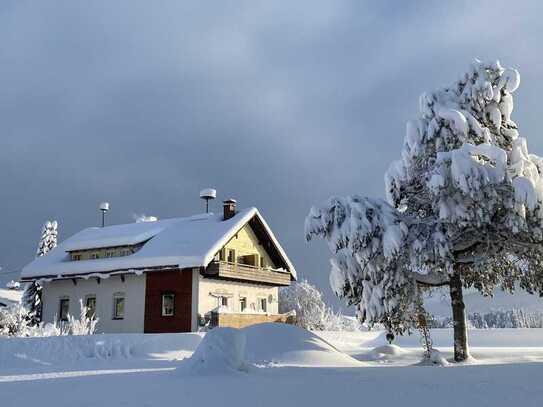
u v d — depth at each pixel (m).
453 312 19.28
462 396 7.32
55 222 52.97
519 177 16.81
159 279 33.44
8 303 45.91
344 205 18.69
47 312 37.12
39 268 36.81
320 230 18.73
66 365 17.09
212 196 41.66
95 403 7.63
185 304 32.28
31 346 18.61
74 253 38.19
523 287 20.27
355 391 8.04
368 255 18.05
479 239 18.56
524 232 17.52
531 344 33.19
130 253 35.81
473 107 19.30
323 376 10.43
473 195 16.86
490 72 19.48
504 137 19.61
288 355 16.41
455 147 18.78
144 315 33.38
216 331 12.27
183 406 7.23
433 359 17.72
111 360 19.06
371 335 41.47
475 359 19.17
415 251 17.67
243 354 12.23
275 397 7.75
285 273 39.25
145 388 9.16
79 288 36.25
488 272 21.03
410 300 18.58
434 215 19.47
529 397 7.07
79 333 27.08
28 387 9.85
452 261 17.91
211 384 9.52
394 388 8.21
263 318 34.44
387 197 20.47
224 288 34.72
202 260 30.73
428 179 18.41
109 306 34.75
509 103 19.45
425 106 19.58
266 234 38.69
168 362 17.52
